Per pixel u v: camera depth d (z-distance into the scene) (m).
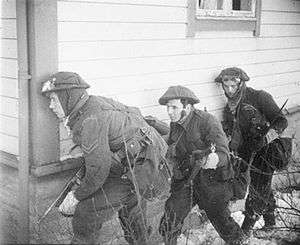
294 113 6.54
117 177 3.44
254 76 5.81
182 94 3.73
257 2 5.61
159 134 3.80
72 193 3.39
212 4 5.18
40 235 3.57
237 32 5.41
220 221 3.81
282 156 4.58
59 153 3.71
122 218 3.64
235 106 4.81
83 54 3.82
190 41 4.81
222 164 3.63
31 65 3.50
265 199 4.50
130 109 3.57
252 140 4.62
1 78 3.78
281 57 6.26
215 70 5.19
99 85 3.99
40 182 3.64
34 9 3.42
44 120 3.57
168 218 3.64
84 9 3.78
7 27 3.66
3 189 3.94
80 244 3.29
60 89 3.23
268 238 4.38
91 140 3.13
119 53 4.11
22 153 3.58
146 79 4.41
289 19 6.29
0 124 3.88
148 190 3.51
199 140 3.72
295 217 4.62
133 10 4.18
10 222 3.87
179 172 3.74
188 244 4.16
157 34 4.45
